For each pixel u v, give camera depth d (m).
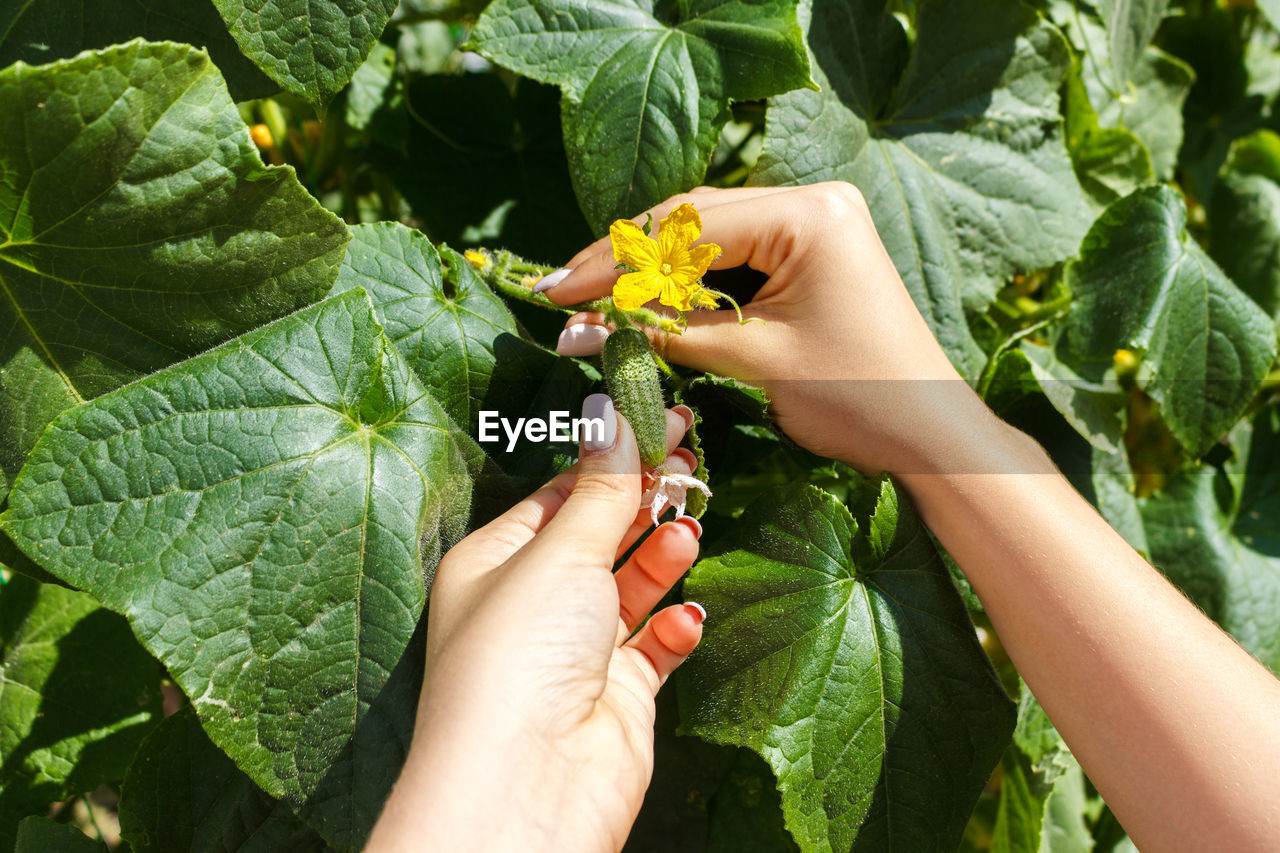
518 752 0.37
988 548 0.45
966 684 0.46
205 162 0.39
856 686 0.45
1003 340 0.59
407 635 0.40
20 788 0.52
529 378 0.47
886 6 0.54
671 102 0.47
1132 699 0.42
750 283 0.50
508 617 0.38
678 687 0.44
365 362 0.42
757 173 0.50
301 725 0.39
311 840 0.45
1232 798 0.40
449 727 0.37
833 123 0.51
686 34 0.48
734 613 0.45
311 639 0.39
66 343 0.41
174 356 0.42
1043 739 0.55
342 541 0.40
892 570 0.47
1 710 0.52
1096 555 0.44
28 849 0.47
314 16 0.40
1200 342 0.56
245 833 0.45
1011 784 0.57
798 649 0.45
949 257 0.55
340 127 0.60
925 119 0.55
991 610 0.45
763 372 0.46
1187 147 0.82
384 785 0.39
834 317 0.45
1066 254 0.57
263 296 0.41
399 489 0.41
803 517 0.46
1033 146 0.57
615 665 0.43
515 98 0.61
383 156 0.60
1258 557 0.65
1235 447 0.66
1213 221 0.76
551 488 0.43
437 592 0.40
